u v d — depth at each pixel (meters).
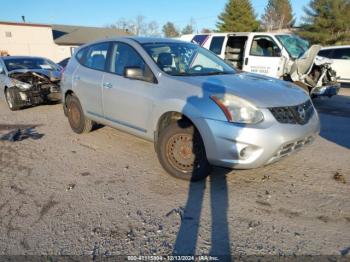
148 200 3.35
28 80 8.45
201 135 3.37
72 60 5.70
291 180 3.75
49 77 8.80
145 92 3.97
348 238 2.66
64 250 2.58
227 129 3.20
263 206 3.19
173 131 3.66
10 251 2.57
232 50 9.62
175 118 3.82
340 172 3.97
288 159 4.40
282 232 2.75
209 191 3.53
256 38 8.92
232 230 2.80
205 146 3.37
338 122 6.76
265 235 2.72
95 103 4.97
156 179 3.86
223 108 3.25
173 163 3.77
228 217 3.01
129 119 4.33
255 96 3.29
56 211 3.17
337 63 13.17
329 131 5.98
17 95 8.21
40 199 3.42
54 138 5.71
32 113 8.11
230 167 3.31
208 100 3.35
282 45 8.49
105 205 3.27
